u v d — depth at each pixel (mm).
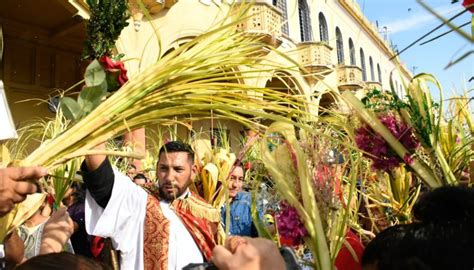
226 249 1070
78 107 1506
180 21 8680
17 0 7438
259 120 1669
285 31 13906
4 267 1581
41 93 8391
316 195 1368
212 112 1528
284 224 1356
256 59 1584
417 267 1015
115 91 1637
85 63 4781
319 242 1304
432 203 1105
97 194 2006
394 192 2227
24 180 1245
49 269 1152
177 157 2398
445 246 1005
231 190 3197
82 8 7094
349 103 1851
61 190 2381
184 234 2254
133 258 2131
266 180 1714
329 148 1487
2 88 1474
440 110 1834
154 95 1524
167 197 2381
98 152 1467
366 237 2252
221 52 1585
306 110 1580
